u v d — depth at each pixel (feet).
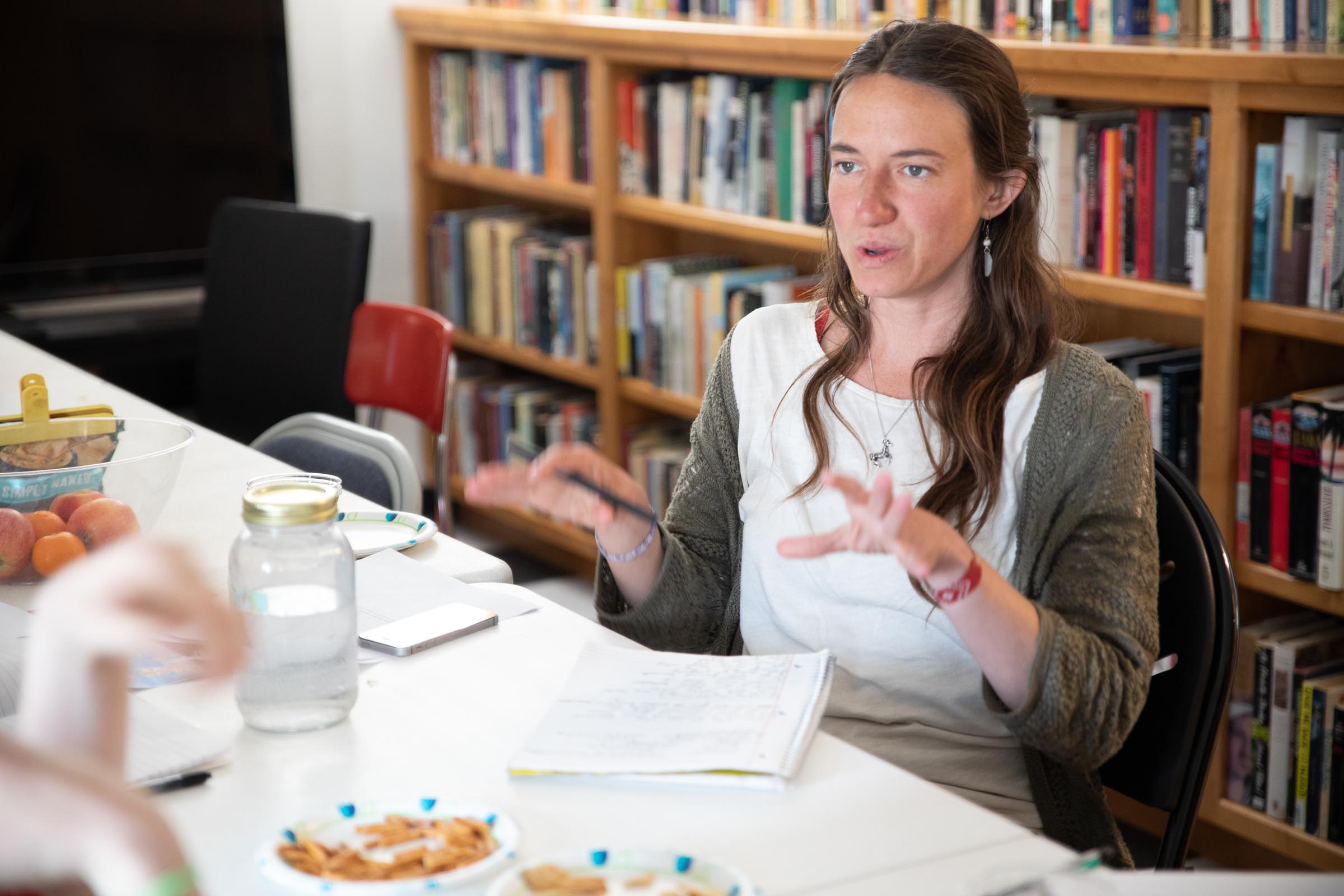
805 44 7.73
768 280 9.24
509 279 11.21
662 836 2.77
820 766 3.06
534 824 2.82
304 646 3.17
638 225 10.03
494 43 10.66
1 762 1.56
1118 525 3.90
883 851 2.70
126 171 11.23
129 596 1.69
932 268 4.04
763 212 8.77
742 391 4.53
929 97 3.97
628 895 2.49
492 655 3.71
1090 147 6.79
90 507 4.08
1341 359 6.67
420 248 12.17
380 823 2.77
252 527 3.15
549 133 10.53
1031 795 4.13
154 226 11.43
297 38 11.66
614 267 10.00
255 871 2.64
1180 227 6.46
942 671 4.10
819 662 3.47
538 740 3.14
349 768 3.07
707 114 9.09
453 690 3.48
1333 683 6.37
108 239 11.28
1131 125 6.59
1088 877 2.45
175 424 4.66
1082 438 4.00
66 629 1.72
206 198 11.55
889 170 4.01
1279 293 6.12
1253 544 6.47
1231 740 6.82
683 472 4.72
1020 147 4.12
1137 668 3.70
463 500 12.23
